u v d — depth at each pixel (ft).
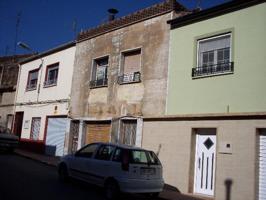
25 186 34.40
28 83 83.41
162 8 49.26
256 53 36.86
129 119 50.65
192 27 44.29
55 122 68.85
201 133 41.04
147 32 50.98
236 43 38.93
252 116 35.60
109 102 55.21
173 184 41.91
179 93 43.93
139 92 50.01
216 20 41.57
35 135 76.07
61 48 71.41
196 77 42.19
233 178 36.06
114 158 33.65
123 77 53.57
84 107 60.75
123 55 54.95
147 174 33.19
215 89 39.96
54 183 38.06
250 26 37.99
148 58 49.80
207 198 38.06
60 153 65.36
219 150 37.78
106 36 59.11
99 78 59.93
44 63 77.41
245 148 35.63
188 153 41.04
